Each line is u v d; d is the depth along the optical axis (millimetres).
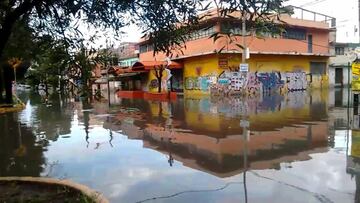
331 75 44938
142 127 16328
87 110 26547
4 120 22016
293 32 39250
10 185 6535
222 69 34969
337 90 40531
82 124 18281
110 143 12469
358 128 13883
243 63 28484
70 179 8016
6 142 13727
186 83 40312
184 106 26266
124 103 32188
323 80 43625
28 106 33656
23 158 10641
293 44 39031
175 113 21609
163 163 9242
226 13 3574
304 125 15047
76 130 16172
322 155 9516
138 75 47875
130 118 20094
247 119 17422
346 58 45906
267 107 23047
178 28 4434
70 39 4523
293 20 38688
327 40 42594
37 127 17875
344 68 46219
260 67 36938
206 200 6344
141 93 40688
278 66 38438
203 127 15508
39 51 4754
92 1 4250
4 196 5980
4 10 4316
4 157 10930
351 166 8312
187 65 39969
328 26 42312
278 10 3609
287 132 13445
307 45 40562
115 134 14492
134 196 6715
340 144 10938
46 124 18938
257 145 11180
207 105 26047
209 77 36219
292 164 8680
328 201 6082
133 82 50250
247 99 30641
